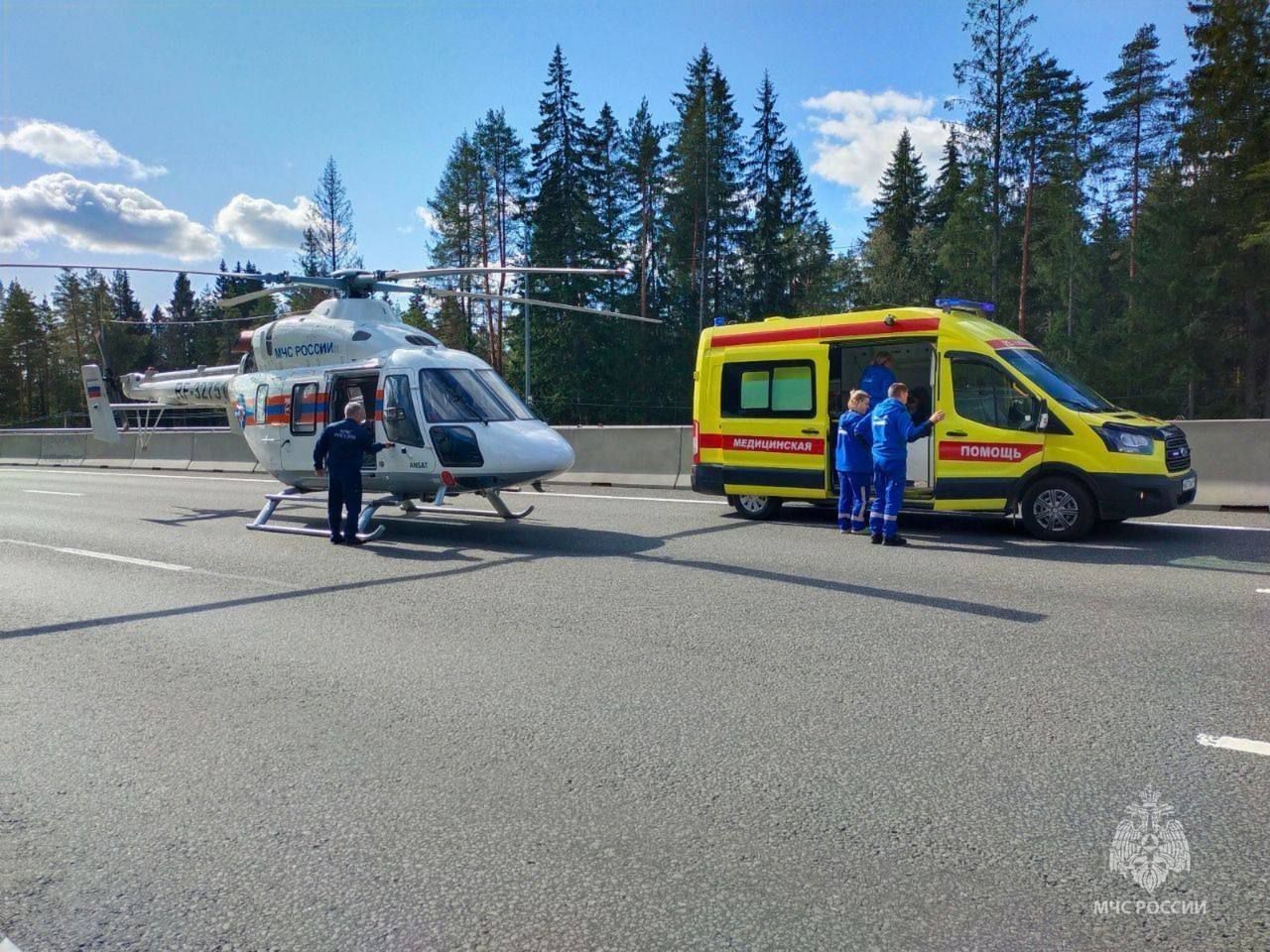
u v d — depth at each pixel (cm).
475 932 273
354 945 268
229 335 9094
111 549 1050
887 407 957
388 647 600
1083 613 639
